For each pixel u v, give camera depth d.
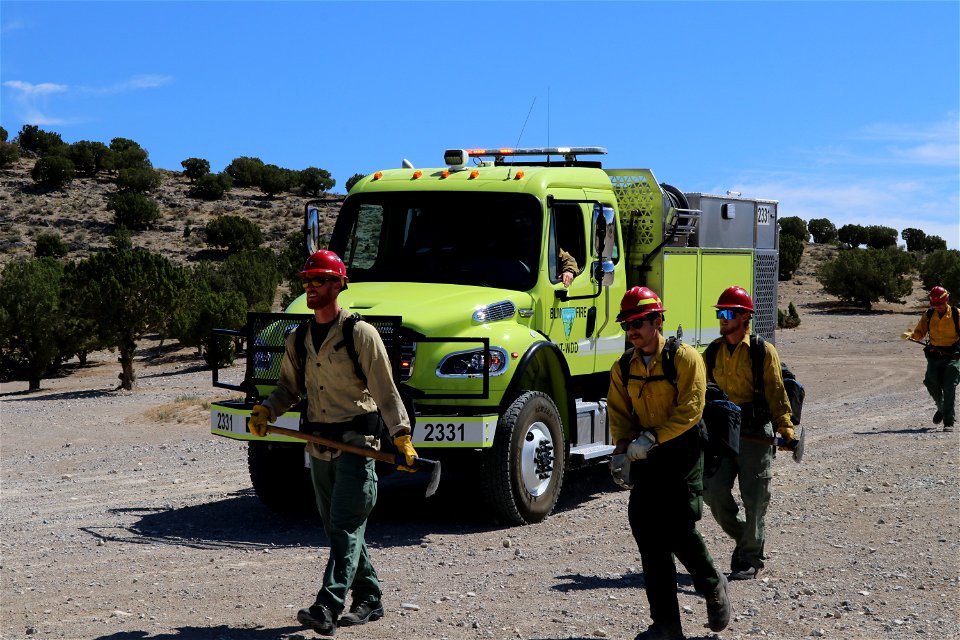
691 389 5.21
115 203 85.06
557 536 8.38
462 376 8.52
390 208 9.88
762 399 6.61
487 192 9.59
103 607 6.16
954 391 14.91
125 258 28.80
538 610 6.05
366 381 5.47
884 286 51.00
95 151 107.38
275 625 5.74
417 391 8.41
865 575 6.89
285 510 9.65
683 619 5.85
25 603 6.27
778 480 10.92
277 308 48.62
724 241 12.04
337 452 5.53
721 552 7.69
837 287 51.69
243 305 34.97
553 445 9.10
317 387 5.54
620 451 5.41
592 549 7.84
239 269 46.84
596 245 9.67
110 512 9.72
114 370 36.59
